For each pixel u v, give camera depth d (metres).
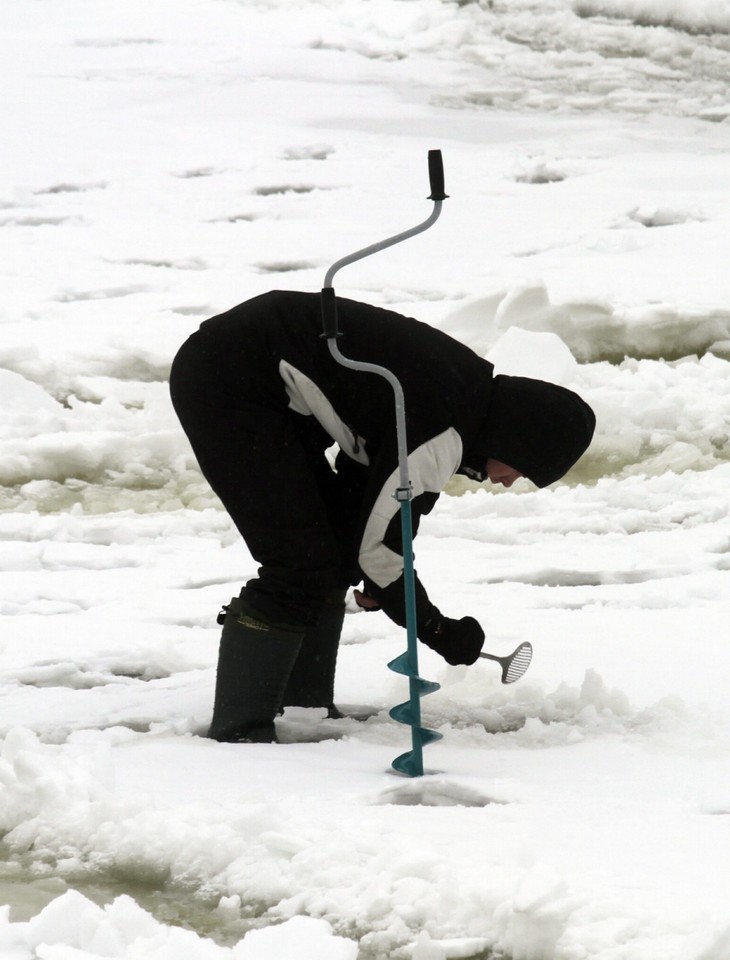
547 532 25.80
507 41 83.06
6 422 29.42
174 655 18.42
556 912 9.18
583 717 15.44
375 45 81.62
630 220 50.16
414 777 13.20
